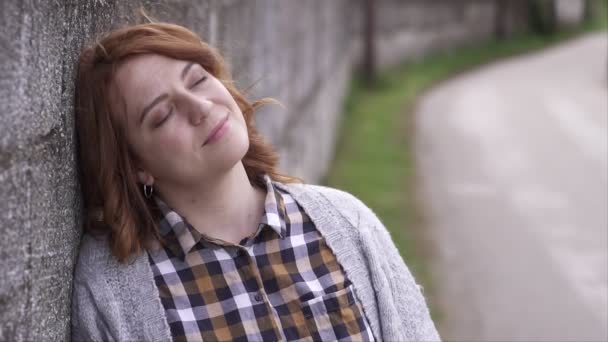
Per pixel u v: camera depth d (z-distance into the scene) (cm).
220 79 173
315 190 178
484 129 1120
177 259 162
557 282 507
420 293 185
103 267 163
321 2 938
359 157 962
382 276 173
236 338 157
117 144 163
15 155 130
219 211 167
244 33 399
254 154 181
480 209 690
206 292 159
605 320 450
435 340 183
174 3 253
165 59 160
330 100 1036
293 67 625
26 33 132
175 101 158
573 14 2980
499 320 454
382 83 1714
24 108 132
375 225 181
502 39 2581
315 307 163
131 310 158
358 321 166
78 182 171
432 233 621
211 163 160
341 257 170
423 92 1619
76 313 163
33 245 139
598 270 529
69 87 161
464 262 550
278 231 165
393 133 1130
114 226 162
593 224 633
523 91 1527
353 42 1758
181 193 165
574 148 954
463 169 864
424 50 2152
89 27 178
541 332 437
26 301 136
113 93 161
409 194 758
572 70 1894
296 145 628
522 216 662
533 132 1076
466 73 1945
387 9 1916
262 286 161
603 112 1238
